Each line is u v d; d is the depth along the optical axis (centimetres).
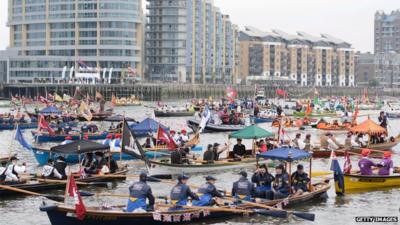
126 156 6500
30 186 4641
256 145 6362
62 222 3559
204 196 3931
